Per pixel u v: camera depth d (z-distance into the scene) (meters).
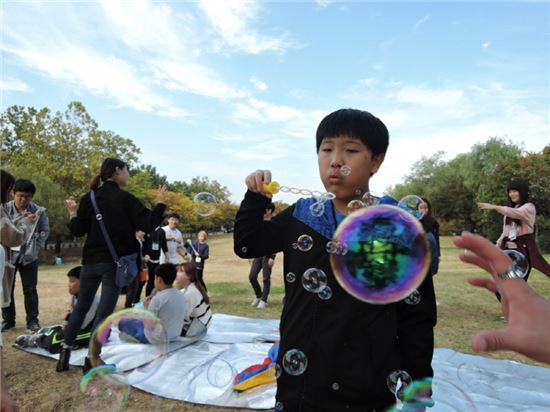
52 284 7.14
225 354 3.08
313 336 1.10
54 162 19.19
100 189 2.98
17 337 3.56
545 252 14.18
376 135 1.26
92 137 20.45
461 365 2.82
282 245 1.32
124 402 2.17
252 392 2.39
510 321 0.57
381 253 1.14
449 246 16.02
